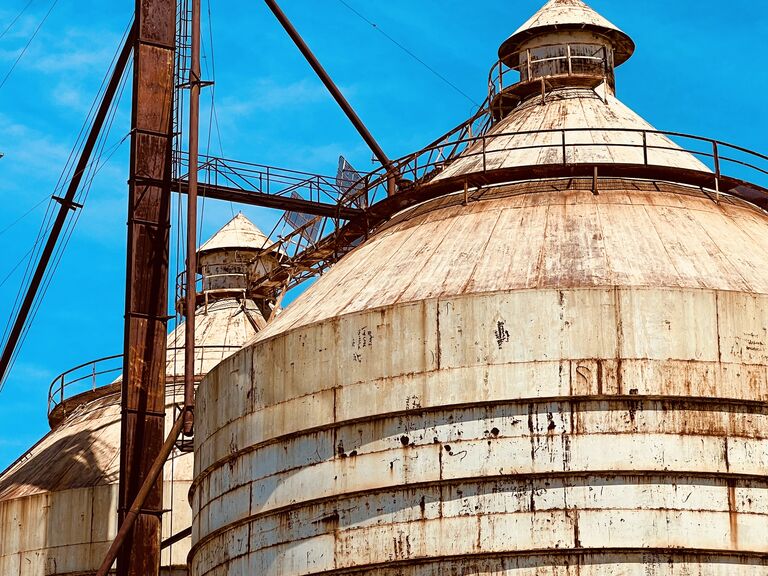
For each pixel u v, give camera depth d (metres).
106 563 39.34
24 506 49.47
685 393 35.03
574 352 35.38
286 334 38.50
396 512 35.72
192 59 43.22
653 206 41.12
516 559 34.53
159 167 43.19
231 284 59.78
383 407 36.38
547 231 39.81
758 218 42.69
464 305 36.25
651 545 34.16
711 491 34.59
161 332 42.50
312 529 36.75
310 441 37.34
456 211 42.53
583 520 34.41
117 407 53.94
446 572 35.00
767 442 35.09
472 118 48.53
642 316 35.50
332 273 43.09
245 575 37.97
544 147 43.25
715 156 42.47
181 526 48.56
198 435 41.22
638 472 34.59
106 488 48.69
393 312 36.88
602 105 47.03
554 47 49.25
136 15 44.06
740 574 34.28
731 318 35.62
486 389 35.53
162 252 42.91
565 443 34.91
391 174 46.84
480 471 35.12
